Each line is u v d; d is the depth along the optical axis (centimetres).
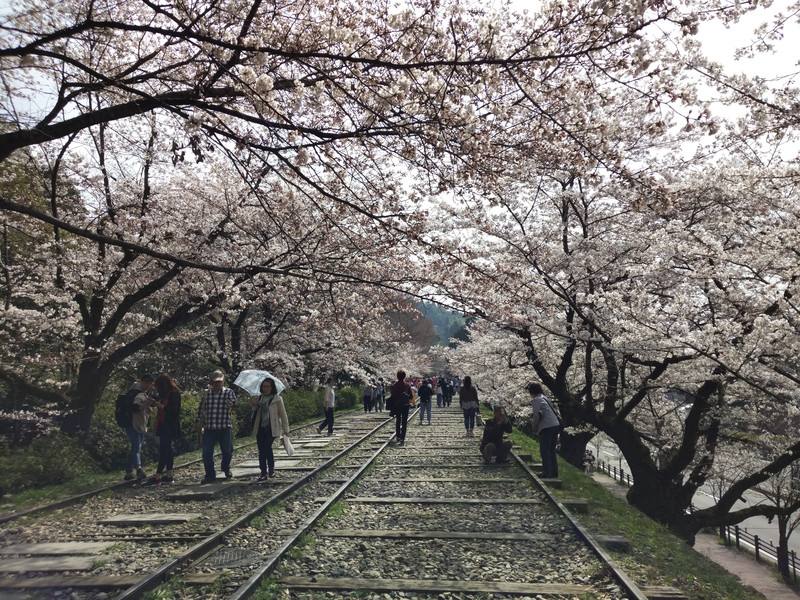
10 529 803
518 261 1316
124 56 860
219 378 1188
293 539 692
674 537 899
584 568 635
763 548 2130
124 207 1450
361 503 962
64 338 1398
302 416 2811
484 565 646
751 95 910
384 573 617
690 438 1421
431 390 2542
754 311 1119
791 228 1041
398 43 602
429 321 6900
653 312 1148
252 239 1582
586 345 1435
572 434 1955
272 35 618
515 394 2247
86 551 692
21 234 1393
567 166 747
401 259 971
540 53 561
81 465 1234
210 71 622
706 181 1112
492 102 621
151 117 1030
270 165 622
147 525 825
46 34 530
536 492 1054
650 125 644
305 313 2014
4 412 1193
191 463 1409
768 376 1270
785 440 1488
